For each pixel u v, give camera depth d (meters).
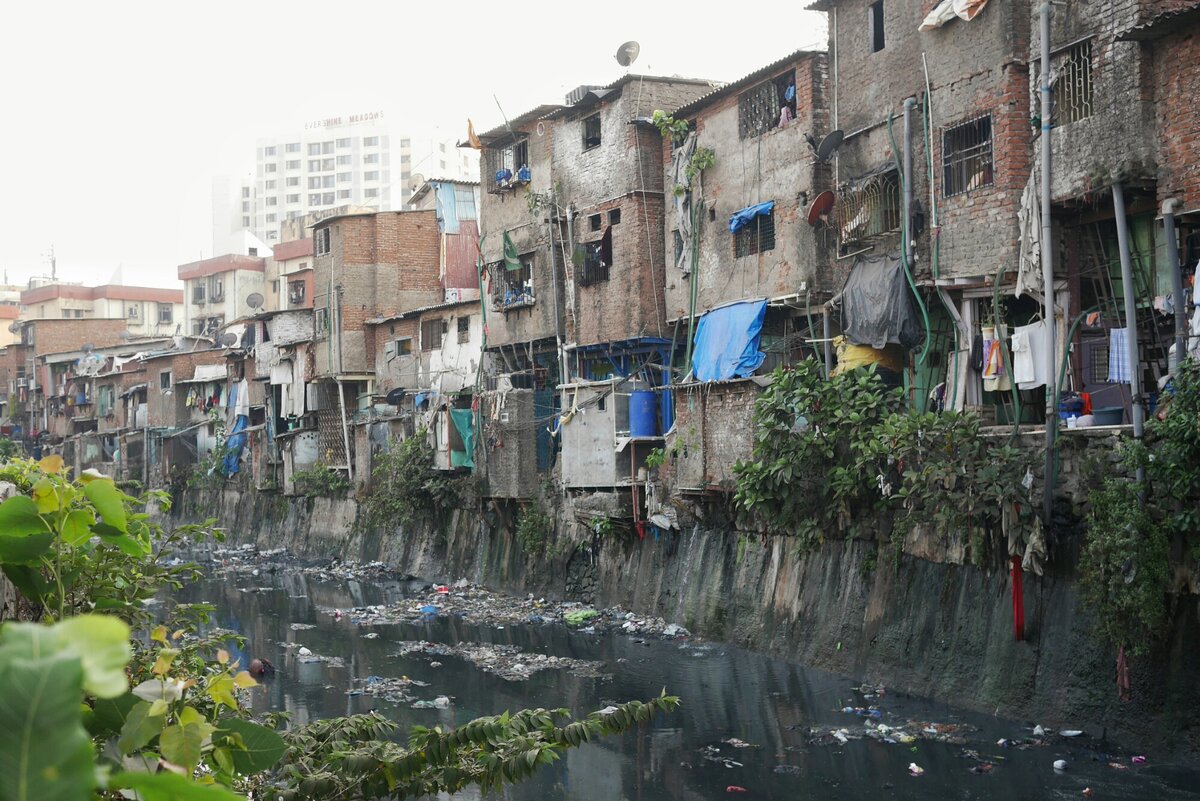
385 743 7.86
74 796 2.36
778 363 26.72
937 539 19.66
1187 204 16.72
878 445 19.86
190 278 80.25
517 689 22.50
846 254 23.33
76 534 5.44
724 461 25.17
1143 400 16.78
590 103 32.62
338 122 133.75
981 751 16.61
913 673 19.80
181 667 8.23
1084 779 15.05
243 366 59.12
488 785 7.58
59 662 2.45
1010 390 19.92
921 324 21.97
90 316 88.88
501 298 37.09
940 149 21.09
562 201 34.00
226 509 58.53
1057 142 18.52
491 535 36.34
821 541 22.36
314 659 26.08
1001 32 19.72
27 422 84.19
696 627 26.23
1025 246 19.12
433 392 41.97
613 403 29.08
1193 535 15.11
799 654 22.75
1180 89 16.83
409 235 48.34
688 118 29.73
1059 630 17.25
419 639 28.39
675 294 30.36
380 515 41.75
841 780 16.12
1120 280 18.86
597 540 30.97
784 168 26.14
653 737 18.86
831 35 24.33
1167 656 15.54
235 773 5.22
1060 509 17.52
